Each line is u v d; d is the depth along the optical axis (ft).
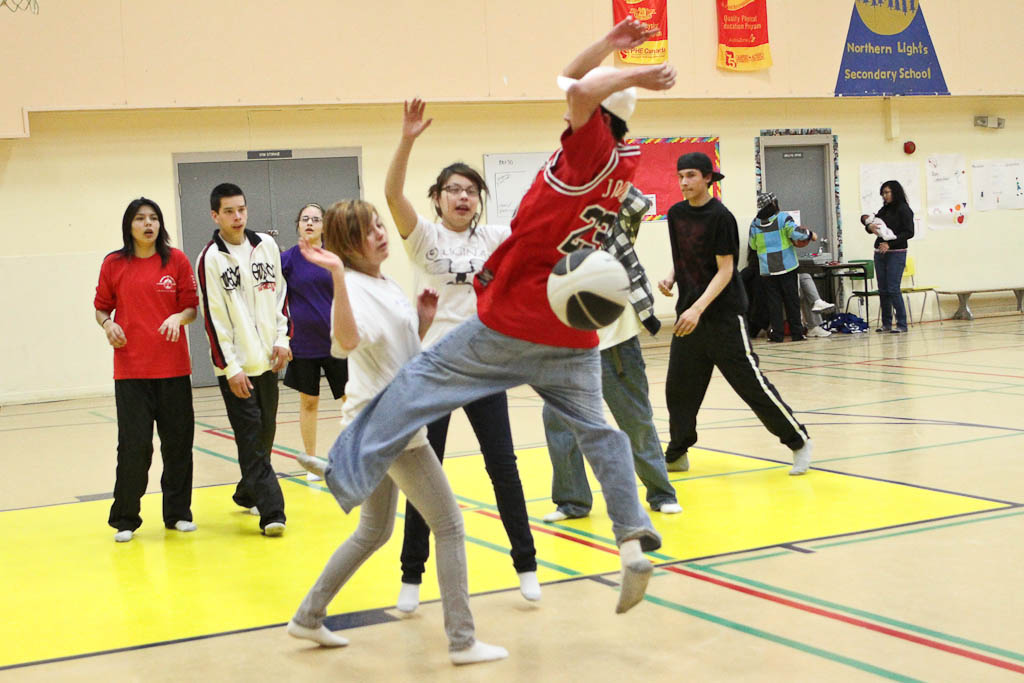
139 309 17.60
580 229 10.20
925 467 19.85
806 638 11.04
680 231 19.63
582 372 10.59
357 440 10.50
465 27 46.44
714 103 52.21
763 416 19.79
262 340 17.89
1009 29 57.57
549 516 17.26
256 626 12.53
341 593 13.82
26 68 40.81
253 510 19.48
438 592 13.79
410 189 46.98
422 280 13.67
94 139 42.50
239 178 44.65
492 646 11.12
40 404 41.29
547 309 10.20
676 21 50.08
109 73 41.78
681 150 51.62
